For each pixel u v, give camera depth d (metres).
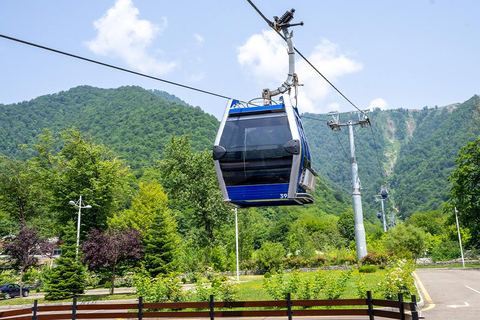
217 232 58.19
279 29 13.51
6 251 39.81
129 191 61.59
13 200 61.50
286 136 11.75
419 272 46.00
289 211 141.62
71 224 55.12
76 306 12.35
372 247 61.28
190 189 54.34
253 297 21.72
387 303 10.34
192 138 187.25
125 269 47.47
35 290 50.06
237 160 11.95
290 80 13.28
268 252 51.25
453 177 57.41
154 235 42.78
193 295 22.94
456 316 15.42
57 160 56.75
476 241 65.50
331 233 106.56
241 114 12.42
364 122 42.19
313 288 19.52
